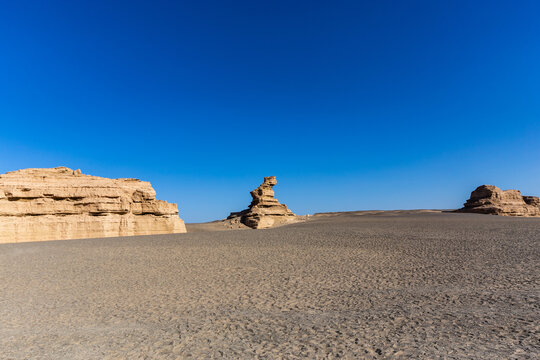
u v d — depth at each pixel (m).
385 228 40.06
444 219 51.62
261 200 74.88
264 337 9.18
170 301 13.23
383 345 8.12
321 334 9.15
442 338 8.26
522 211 76.38
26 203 46.25
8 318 11.83
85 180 51.16
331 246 27.08
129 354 8.48
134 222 52.38
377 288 13.77
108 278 18.11
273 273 17.75
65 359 8.34
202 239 35.94
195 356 8.20
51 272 20.17
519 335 8.09
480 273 15.20
